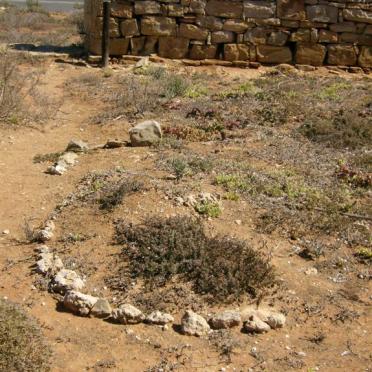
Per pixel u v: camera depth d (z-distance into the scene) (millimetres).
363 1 8961
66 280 3637
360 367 3172
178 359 3133
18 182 4992
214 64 9047
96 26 8883
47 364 2951
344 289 3791
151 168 4996
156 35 9008
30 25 12516
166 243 3867
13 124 6328
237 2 8945
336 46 9141
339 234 4305
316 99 7262
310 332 3428
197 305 3527
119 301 3545
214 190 4668
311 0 8945
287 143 5824
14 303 3316
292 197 4684
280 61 9188
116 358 3121
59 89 7762
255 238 4156
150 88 7582
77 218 4285
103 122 6590
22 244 4082
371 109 6828
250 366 3121
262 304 3590
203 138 5887
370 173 5211
